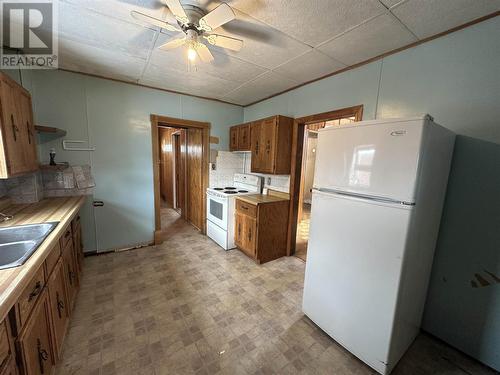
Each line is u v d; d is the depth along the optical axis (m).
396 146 1.27
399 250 1.28
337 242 1.60
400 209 1.26
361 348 1.49
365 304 1.45
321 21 1.57
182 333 1.72
